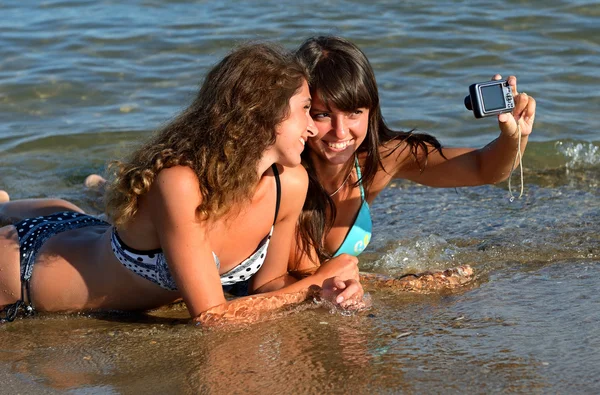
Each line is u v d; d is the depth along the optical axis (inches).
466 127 348.8
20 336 189.6
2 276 202.7
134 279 197.9
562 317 186.9
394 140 221.9
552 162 317.1
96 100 386.9
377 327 185.6
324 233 223.6
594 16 474.6
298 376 161.3
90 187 298.8
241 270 203.8
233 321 187.9
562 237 245.6
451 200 287.6
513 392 151.4
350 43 198.7
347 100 193.8
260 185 193.2
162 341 181.8
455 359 166.6
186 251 183.8
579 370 159.2
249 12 506.0
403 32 460.1
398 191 300.4
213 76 184.5
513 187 295.4
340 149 203.5
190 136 183.0
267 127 180.7
